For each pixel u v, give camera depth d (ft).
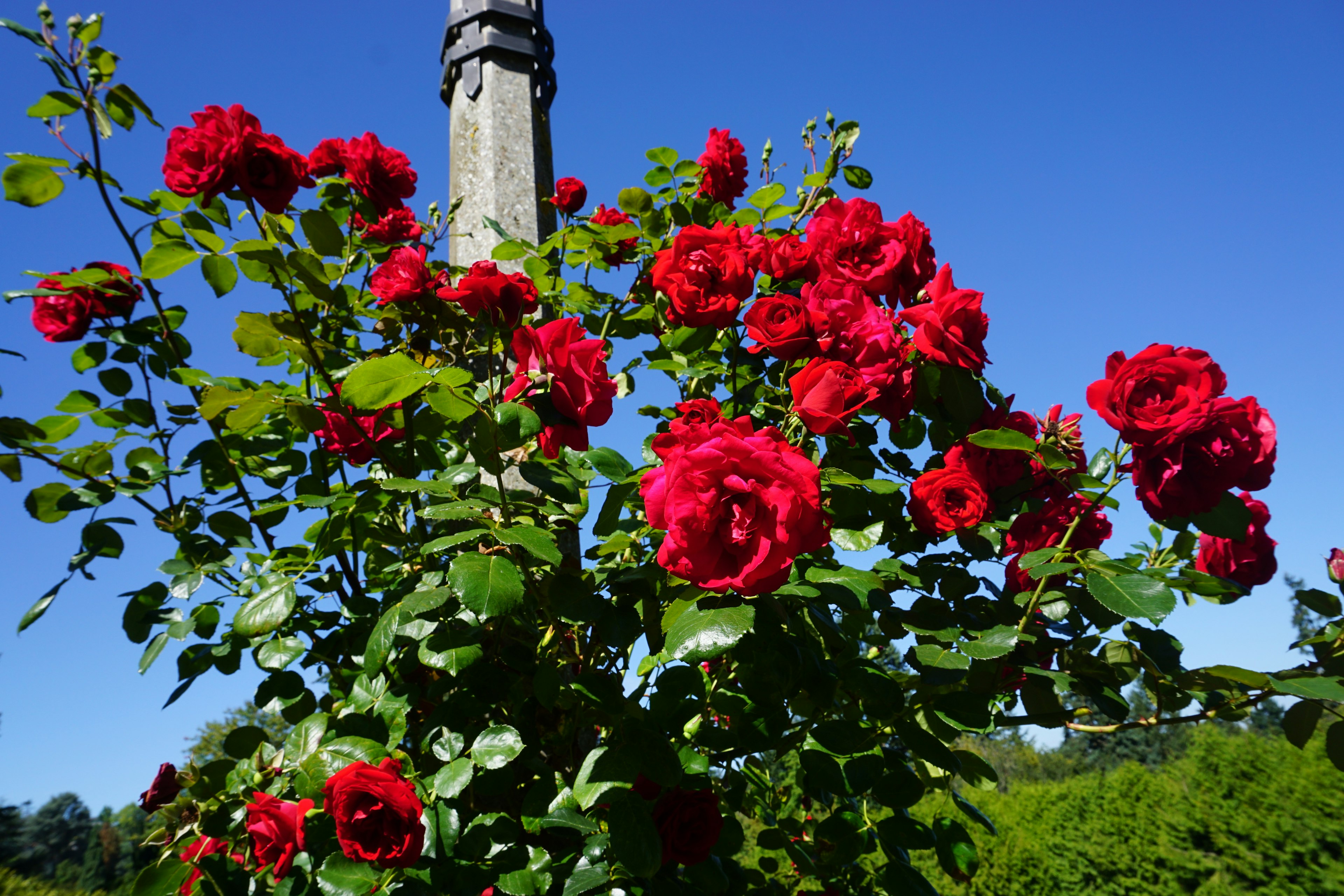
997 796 44.11
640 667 5.68
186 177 5.16
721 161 7.80
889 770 4.75
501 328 4.87
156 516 5.85
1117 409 4.43
